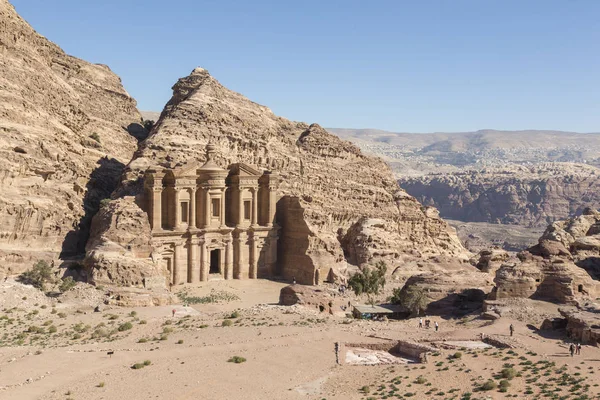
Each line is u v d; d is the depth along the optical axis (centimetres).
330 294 11062
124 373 6450
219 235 12500
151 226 11562
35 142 11369
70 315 9012
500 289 9319
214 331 8062
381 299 11469
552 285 9262
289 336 7744
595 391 5584
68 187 12000
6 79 11694
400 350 7362
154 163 12581
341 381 6253
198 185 12306
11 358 6894
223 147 13662
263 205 13275
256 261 13000
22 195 10806
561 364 6438
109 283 10100
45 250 10931
